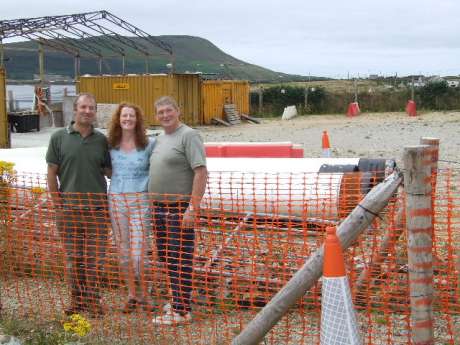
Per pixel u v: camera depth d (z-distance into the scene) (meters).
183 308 4.94
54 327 5.05
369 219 3.56
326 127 28.12
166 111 4.95
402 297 4.71
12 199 6.15
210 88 31.31
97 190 5.32
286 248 5.22
